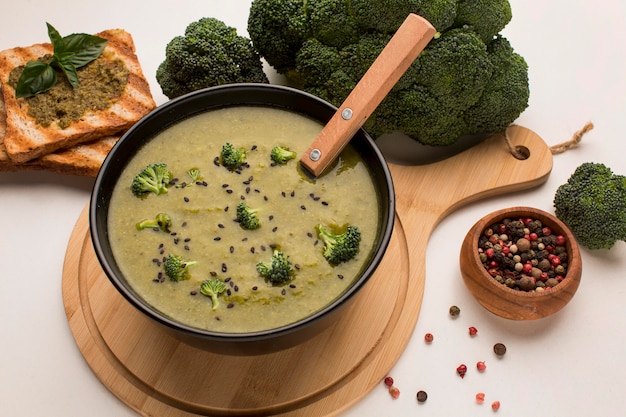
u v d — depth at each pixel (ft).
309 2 2.17
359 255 1.84
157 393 1.94
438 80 2.12
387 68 1.87
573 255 2.03
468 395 2.00
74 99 2.23
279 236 1.85
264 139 1.97
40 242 2.16
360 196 1.90
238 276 1.81
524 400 2.00
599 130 2.34
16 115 2.20
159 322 1.72
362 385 1.96
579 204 2.12
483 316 2.09
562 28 2.51
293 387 1.94
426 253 2.16
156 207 1.88
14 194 2.22
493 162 2.23
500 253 2.07
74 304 2.03
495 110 2.19
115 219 1.87
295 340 1.80
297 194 1.90
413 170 2.21
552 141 2.33
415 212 2.16
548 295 1.99
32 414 1.96
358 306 2.03
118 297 2.02
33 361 2.02
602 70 2.44
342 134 1.88
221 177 1.92
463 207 2.23
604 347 2.06
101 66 2.28
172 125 1.98
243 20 2.50
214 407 1.92
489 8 2.14
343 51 2.17
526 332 2.07
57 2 2.51
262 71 2.27
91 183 2.24
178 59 2.18
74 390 1.99
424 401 1.99
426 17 2.07
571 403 2.00
